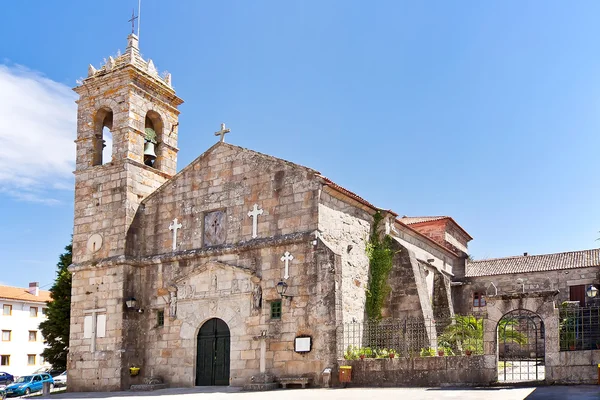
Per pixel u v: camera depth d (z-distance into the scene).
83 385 30.66
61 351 42.22
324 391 22.77
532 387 20.22
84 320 31.50
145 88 33.91
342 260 27.52
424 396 19.08
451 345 27.64
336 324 24.80
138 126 33.12
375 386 23.50
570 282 39.72
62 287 42.44
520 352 34.31
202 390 26.44
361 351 25.50
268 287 27.08
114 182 32.28
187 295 29.70
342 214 28.19
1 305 68.50
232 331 27.77
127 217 31.50
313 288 25.73
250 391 24.69
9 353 68.56
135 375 29.98
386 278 29.94
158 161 34.41
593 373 19.92
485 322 21.92
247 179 29.03
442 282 35.94
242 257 28.23
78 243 32.81
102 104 33.84
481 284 42.38
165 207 31.69
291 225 27.05
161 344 30.09
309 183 26.94
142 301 31.14
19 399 29.38
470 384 21.69
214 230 29.80
